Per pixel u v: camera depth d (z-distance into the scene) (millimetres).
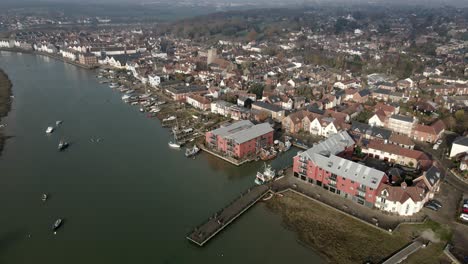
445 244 89875
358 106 194250
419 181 107562
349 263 85125
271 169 132000
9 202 112062
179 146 153375
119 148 153375
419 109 191875
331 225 99312
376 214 102125
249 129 146625
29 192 117875
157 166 137000
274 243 93312
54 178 127125
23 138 163250
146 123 184375
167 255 89312
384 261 84438
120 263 86562
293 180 122875
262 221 102562
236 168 135250
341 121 165625
